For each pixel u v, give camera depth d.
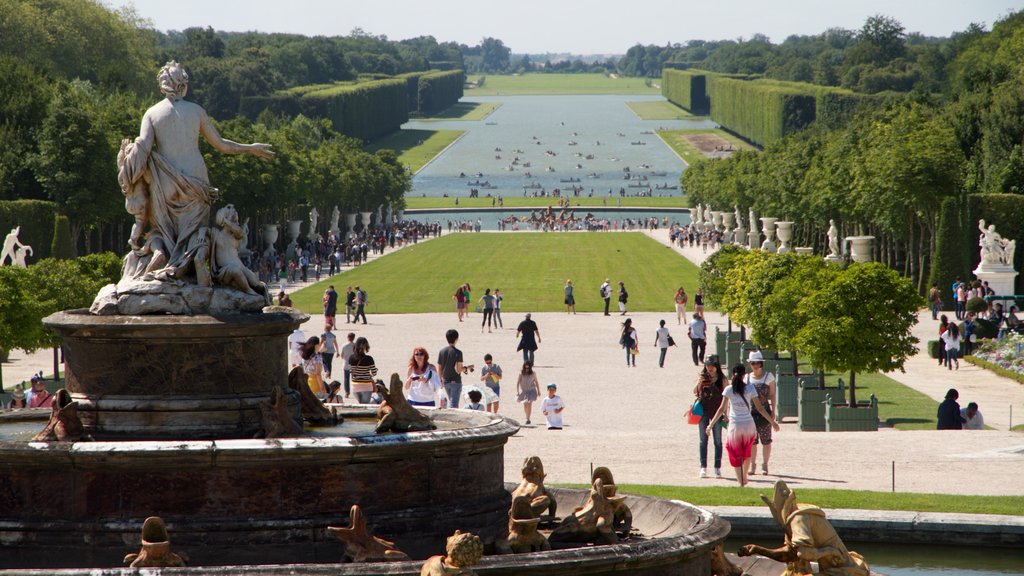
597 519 18.80
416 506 18.47
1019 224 104.44
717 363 31.77
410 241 183.75
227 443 17.42
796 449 35.66
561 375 59.03
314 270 136.12
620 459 34.31
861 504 26.38
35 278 55.28
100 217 113.94
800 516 17.45
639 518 20.62
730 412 29.94
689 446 36.50
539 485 19.72
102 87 161.62
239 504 17.56
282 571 15.06
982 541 24.34
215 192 20.19
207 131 20.39
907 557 23.92
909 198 104.75
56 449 17.25
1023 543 24.20
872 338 44.72
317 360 38.94
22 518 17.67
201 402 18.86
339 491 17.94
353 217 194.62
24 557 17.45
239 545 17.41
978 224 103.06
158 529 16.39
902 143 106.94
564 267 129.25
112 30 178.38
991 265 95.31
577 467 33.09
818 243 150.50
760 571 20.48
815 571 17.77
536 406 49.44
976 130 132.62
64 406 18.30
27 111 124.00
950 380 59.06
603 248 157.25
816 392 44.84
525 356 58.91
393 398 19.34
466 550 15.14
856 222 126.50
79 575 14.94
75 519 17.55
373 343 70.88
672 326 81.38
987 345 66.56
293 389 21.20
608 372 60.22
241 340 19.20
